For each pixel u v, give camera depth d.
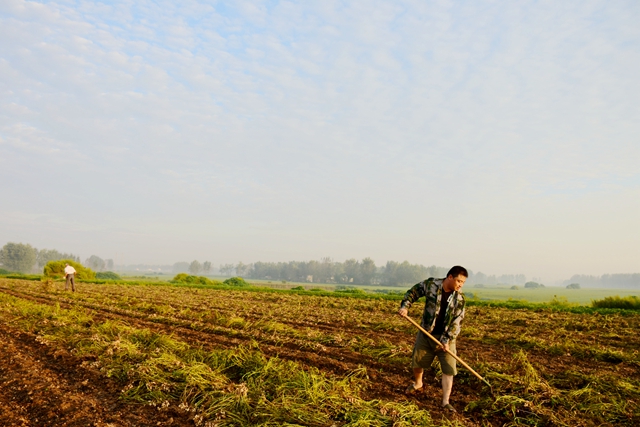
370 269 178.12
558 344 11.05
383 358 9.00
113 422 5.43
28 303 16.28
